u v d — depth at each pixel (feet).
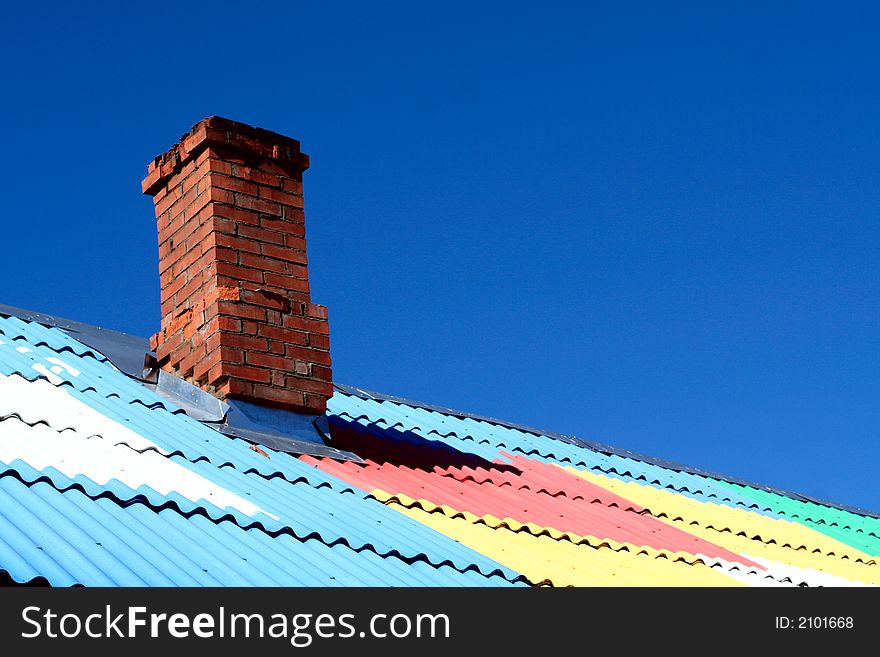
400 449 37.60
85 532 22.59
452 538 28.84
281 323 34.30
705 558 32.83
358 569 24.76
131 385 33.40
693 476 47.57
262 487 28.55
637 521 36.42
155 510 24.94
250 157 35.65
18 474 24.25
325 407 34.73
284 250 35.47
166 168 36.14
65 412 29.45
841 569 37.47
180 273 35.35
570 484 39.22
